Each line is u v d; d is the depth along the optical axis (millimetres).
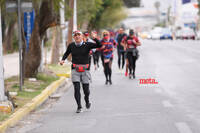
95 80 41438
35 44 38500
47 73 42938
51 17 37906
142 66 56938
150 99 28375
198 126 19391
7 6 30391
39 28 38406
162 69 51500
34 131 19531
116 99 28844
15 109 23500
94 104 27016
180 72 47281
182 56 76000
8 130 19797
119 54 49469
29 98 27438
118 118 21984
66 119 22234
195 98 28328
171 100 27688
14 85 33688
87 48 24297
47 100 29703
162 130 18734
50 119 22406
